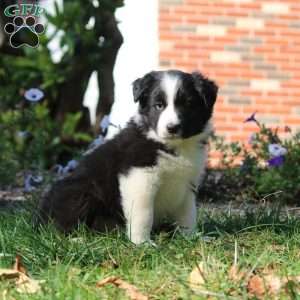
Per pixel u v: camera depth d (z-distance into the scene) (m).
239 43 4.08
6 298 1.79
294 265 1.95
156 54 4.12
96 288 1.84
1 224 2.24
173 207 2.24
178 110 2.16
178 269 1.91
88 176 2.23
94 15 3.51
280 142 3.00
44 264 1.96
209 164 3.04
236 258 1.91
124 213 2.18
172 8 4.04
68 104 3.69
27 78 3.81
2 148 3.35
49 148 3.49
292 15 4.12
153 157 2.16
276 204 2.55
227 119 4.07
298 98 4.13
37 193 2.63
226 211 2.49
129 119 2.24
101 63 3.57
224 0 4.07
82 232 2.15
